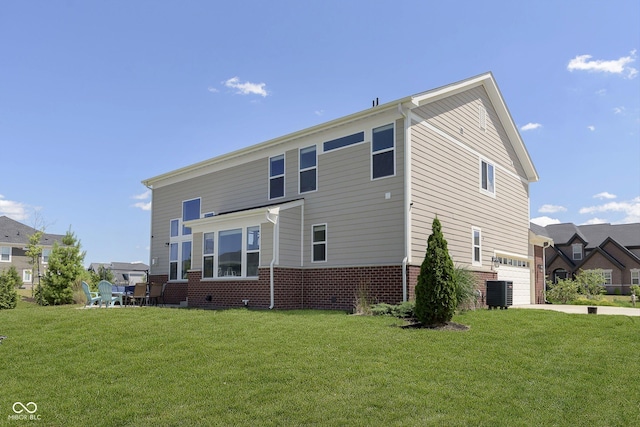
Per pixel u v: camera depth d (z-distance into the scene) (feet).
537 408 17.87
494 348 25.68
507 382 20.49
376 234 44.47
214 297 52.44
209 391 19.36
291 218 49.34
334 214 48.06
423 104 46.14
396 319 34.53
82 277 65.72
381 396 18.56
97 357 24.47
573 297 72.13
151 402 18.49
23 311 41.24
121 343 26.89
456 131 51.31
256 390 19.30
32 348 26.48
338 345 25.81
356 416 16.85
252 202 57.11
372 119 45.91
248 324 31.83
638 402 18.66
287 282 48.06
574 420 16.92
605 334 29.71
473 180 53.88
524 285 65.46
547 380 20.88
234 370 21.79
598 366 23.00
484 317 35.78
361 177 46.26
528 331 30.25
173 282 67.10
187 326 31.12
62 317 35.42
